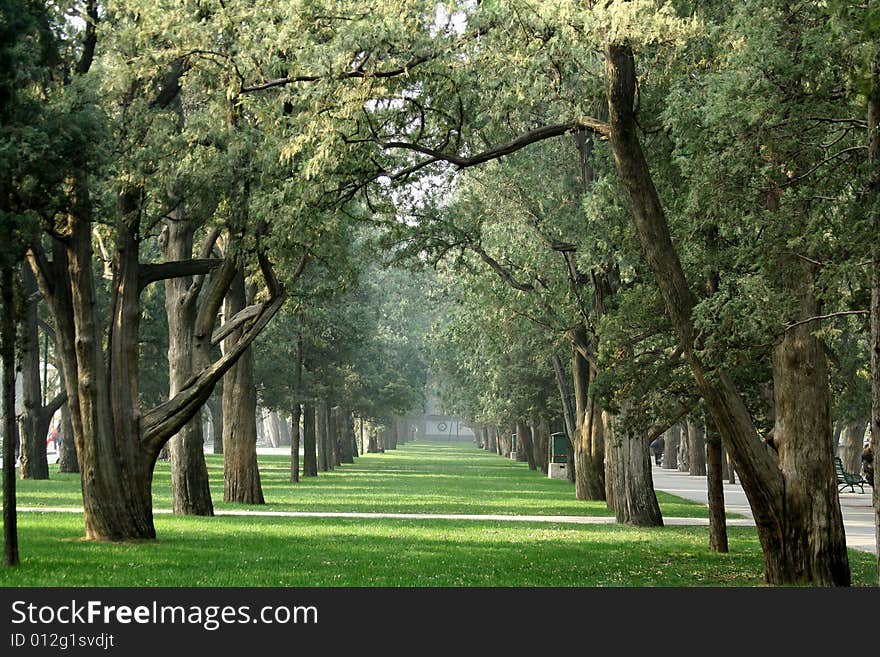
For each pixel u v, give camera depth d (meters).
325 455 74.94
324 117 19.53
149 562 20.70
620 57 18.27
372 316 72.94
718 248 20.62
